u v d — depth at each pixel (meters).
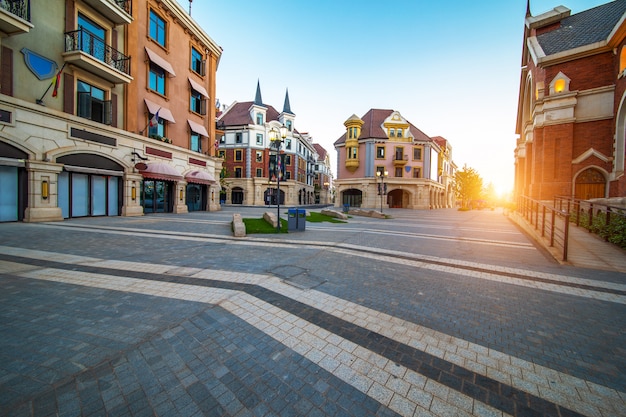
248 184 45.88
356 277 5.32
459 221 19.39
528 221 14.35
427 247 8.60
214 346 2.82
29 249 6.74
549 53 19.23
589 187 17.19
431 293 4.52
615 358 2.76
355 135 42.47
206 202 24.88
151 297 4.00
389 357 2.72
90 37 14.12
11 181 11.60
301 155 55.62
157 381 2.28
